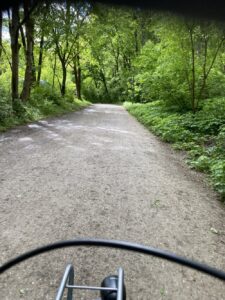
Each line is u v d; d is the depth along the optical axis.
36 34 18.95
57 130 11.57
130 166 6.69
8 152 7.33
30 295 2.52
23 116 13.46
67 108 22.95
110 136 10.85
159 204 4.65
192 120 12.27
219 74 15.88
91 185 5.27
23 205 4.27
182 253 3.33
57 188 5.02
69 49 26.69
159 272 2.95
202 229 3.95
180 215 4.32
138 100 36.03
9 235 3.44
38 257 3.05
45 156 7.11
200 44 14.43
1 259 2.98
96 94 52.81
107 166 6.54
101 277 2.81
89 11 17.81
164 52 15.45
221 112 12.69
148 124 15.44
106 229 3.73
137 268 2.98
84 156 7.33
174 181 5.95
